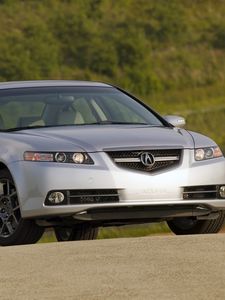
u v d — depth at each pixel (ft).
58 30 567.59
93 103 71.72
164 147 65.05
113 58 534.78
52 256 51.72
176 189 64.54
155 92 510.17
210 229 69.72
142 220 65.72
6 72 523.29
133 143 64.69
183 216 65.92
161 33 574.56
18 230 65.57
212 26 592.19
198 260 48.19
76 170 63.36
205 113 361.30
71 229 74.33
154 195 64.03
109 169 63.57
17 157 65.00
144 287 42.22
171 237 57.11
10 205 66.18
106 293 41.29
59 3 607.78
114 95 73.31
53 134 66.28
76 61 540.52
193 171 65.26
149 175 64.03
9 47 536.83
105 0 616.39
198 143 66.69
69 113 70.18
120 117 71.26
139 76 519.60
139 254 50.83
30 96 71.26
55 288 42.98
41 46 538.88
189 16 605.31
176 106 465.88
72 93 72.13
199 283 42.52
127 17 599.16
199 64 537.65
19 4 598.75
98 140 64.80
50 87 72.59
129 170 63.87
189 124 340.59
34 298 41.09
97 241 57.41
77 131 66.80
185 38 573.74
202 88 508.12
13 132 68.03
